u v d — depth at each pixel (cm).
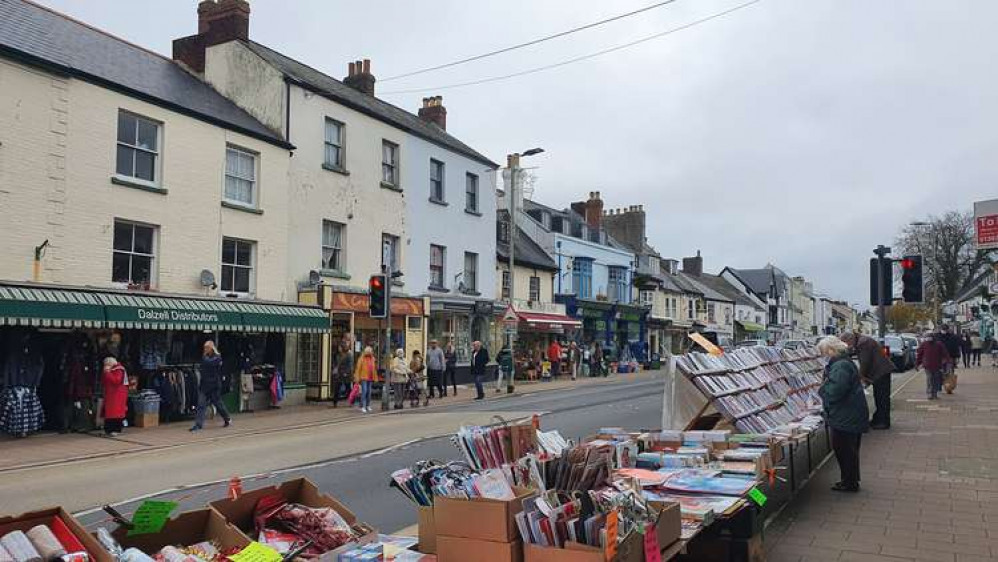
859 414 763
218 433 1405
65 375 1387
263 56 2048
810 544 589
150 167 1648
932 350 1731
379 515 739
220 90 2114
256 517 440
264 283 1905
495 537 379
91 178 1496
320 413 1770
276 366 1891
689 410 774
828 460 956
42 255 1401
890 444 1076
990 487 788
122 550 361
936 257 5466
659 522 408
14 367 1305
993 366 3247
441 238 2677
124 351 1512
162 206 1644
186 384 1587
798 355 1277
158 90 1711
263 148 1923
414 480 464
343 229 2220
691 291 5441
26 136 1386
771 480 605
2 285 1270
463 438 500
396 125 2442
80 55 1598
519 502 391
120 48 1891
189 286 1700
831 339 799
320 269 2122
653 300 4722
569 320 3425
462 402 2072
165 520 392
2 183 1345
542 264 3388
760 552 525
